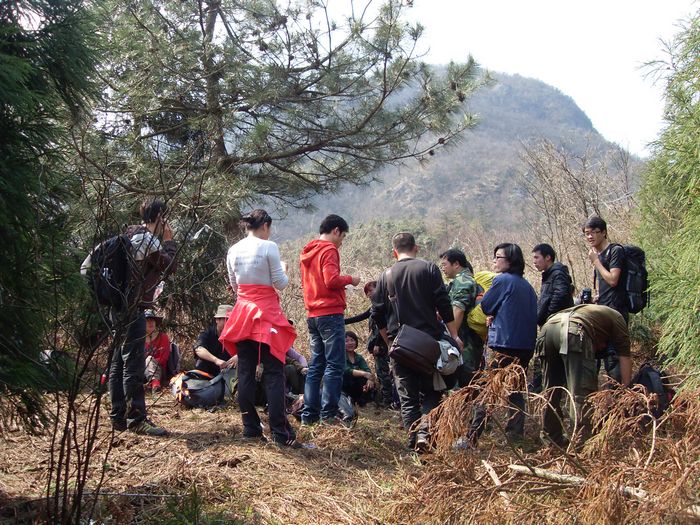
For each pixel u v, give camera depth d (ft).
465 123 28.32
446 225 87.97
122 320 11.18
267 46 27.09
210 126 24.22
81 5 12.33
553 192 34.73
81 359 12.57
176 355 23.56
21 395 11.25
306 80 27.53
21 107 10.79
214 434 17.19
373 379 22.30
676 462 9.98
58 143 12.01
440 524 11.55
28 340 11.25
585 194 34.30
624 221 32.01
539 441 17.49
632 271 18.71
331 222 19.03
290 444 16.57
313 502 13.42
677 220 21.39
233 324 16.49
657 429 11.58
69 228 12.30
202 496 13.14
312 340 19.20
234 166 26.81
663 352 16.37
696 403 11.29
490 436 18.06
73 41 12.07
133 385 16.26
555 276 19.79
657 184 21.94
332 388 18.67
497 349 17.92
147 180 23.40
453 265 20.45
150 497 12.87
